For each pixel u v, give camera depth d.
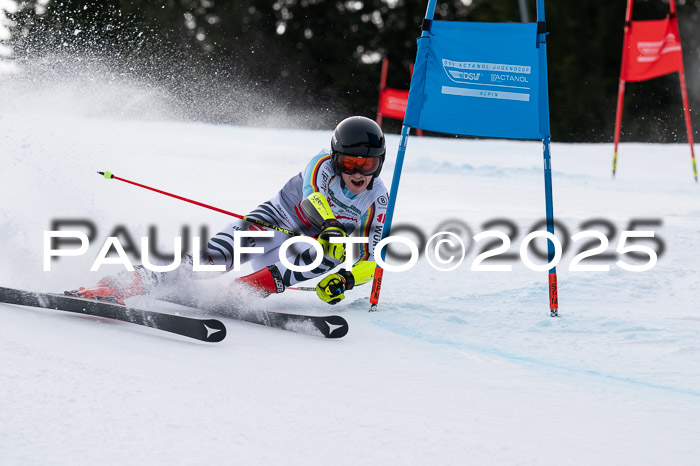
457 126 9.74
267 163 25.61
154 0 69.12
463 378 6.78
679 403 6.23
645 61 27.31
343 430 5.31
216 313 8.84
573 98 74.19
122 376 6.15
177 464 4.62
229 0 76.75
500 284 11.23
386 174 25.16
